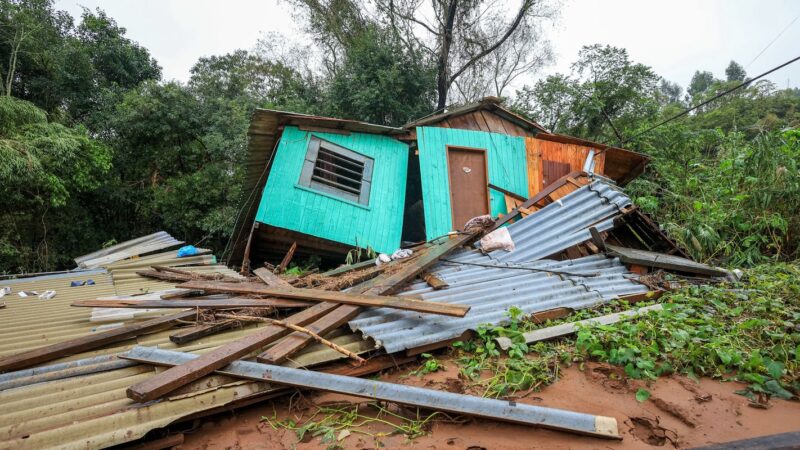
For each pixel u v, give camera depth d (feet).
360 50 50.21
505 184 28.81
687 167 31.63
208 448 6.88
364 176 29.27
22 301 16.89
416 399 7.38
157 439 6.97
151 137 54.75
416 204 39.70
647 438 6.81
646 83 44.39
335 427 7.28
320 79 66.33
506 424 7.13
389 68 48.85
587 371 9.09
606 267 15.99
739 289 14.73
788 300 13.37
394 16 55.93
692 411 7.48
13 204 41.29
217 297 13.76
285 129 26.96
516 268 15.31
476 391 8.32
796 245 20.84
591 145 28.19
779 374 8.26
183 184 51.42
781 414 7.39
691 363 9.17
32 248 46.55
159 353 8.96
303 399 8.09
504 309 11.93
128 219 57.82
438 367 9.37
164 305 12.75
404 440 6.87
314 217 26.61
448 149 28.86
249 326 11.30
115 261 27.04
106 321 12.44
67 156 41.14
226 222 48.16
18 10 47.37
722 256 21.40
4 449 6.03
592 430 6.65
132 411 6.89
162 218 54.60
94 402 7.41
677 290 14.26
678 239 21.58
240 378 8.00
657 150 34.27
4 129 37.63
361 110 47.93
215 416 7.73
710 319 11.62
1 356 10.02
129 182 57.00
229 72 66.33
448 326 10.43
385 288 12.74
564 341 10.57
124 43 64.28
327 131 28.53
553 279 14.37
